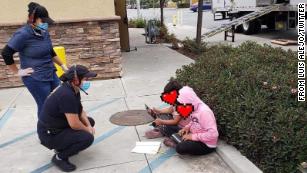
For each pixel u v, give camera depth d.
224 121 4.49
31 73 4.59
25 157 4.71
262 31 19.28
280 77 4.95
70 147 4.18
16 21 7.76
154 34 15.30
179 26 24.30
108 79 8.52
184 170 4.12
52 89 4.98
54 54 4.99
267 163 3.82
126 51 12.94
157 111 5.16
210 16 32.22
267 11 15.88
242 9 18.48
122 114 6.07
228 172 4.04
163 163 4.31
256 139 3.92
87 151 4.76
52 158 4.47
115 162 4.41
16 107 6.78
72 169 4.26
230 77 5.34
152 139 4.98
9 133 5.55
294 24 15.59
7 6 7.70
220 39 16.80
